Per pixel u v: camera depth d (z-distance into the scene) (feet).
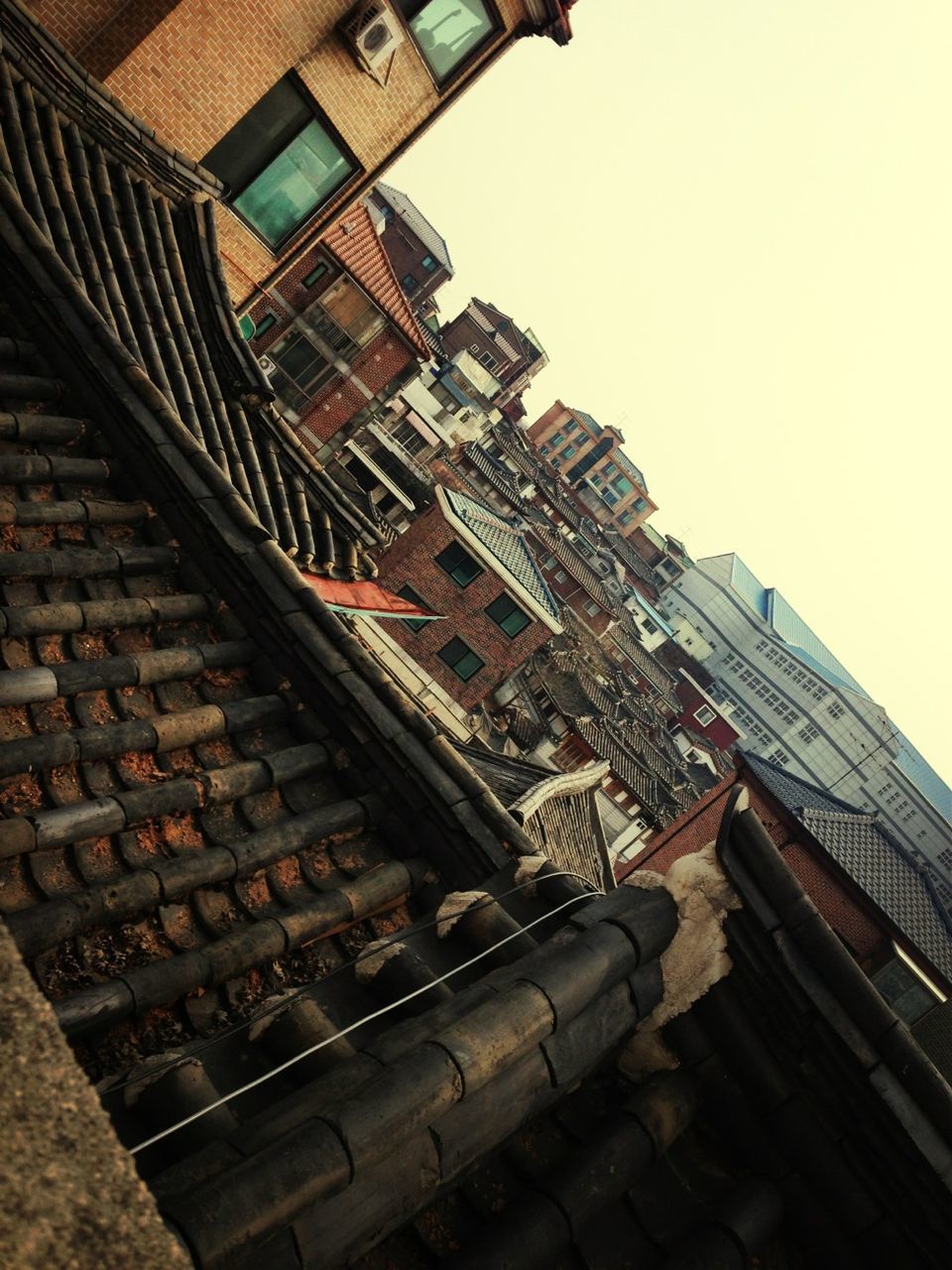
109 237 32.14
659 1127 11.22
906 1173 10.87
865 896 77.97
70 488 19.30
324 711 17.80
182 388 30.42
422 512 118.01
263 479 31.09
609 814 114.52
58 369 21.40
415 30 44.68
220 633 18.58
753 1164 11.60
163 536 19.56
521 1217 10.03
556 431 359.87
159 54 38.50
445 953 13.75
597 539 311.27
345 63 43.62
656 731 183.93
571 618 199.31
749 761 84.53
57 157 31.17
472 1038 9.45
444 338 260.21
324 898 14.25
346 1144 8.08
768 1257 11.05
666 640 319.47
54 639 16.29
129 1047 11.26
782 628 501.97
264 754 16.89
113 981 11.39
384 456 114.42
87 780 14.39
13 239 22.72
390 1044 9.93
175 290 34.58
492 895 14.79
